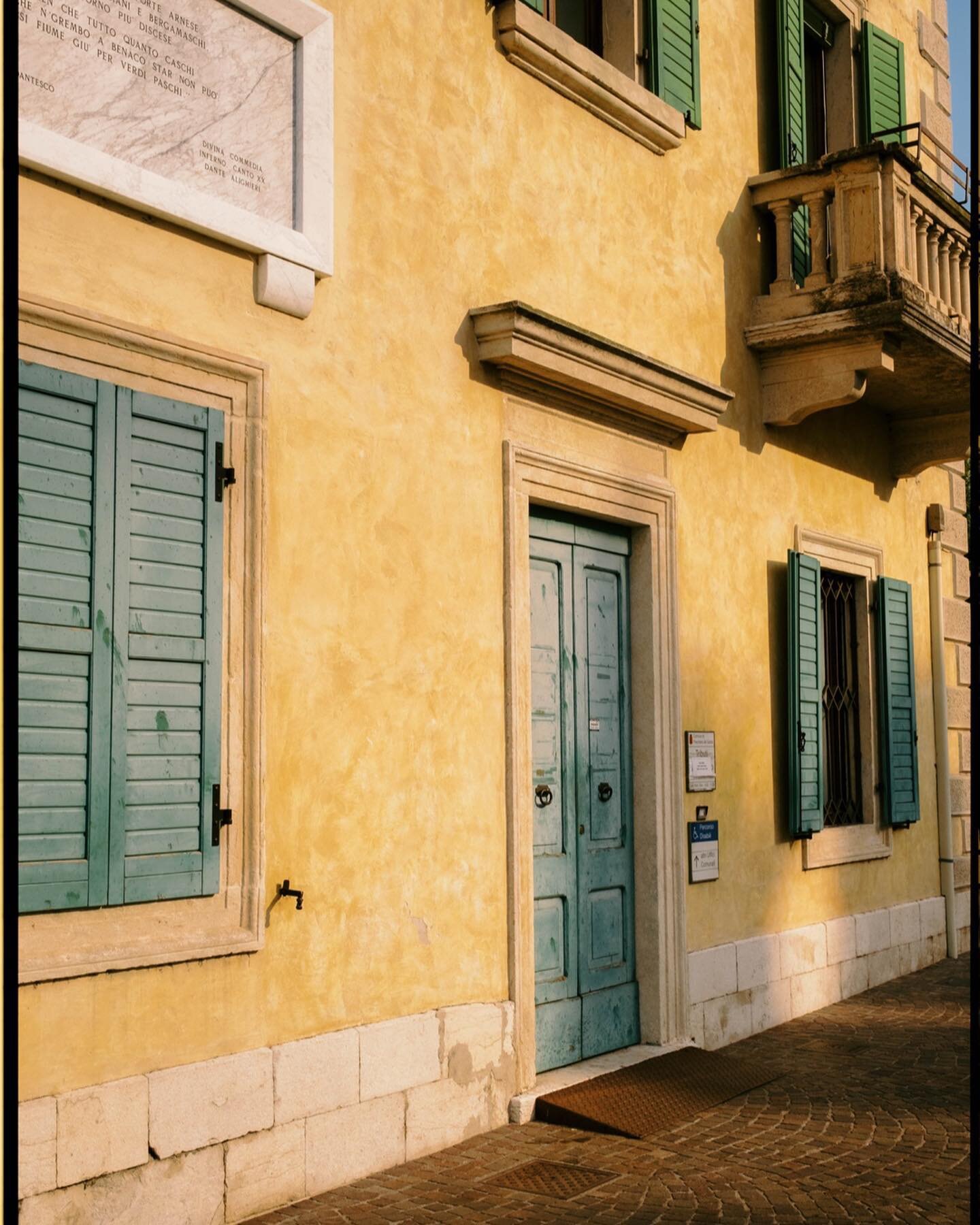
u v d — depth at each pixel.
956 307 9.36
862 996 9.37
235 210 4.89
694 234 8.21
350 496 5.45
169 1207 4.41
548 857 6.67
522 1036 6.15
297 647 5.14
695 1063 6.93
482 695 6.11
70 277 4.35
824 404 8.61
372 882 5.41
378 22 5.81
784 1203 4.93
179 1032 4.52
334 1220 4.69
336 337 5.44
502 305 6.07
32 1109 4.01
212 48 4.90
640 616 7.53
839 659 10.13
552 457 6.65
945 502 11.92
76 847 4.21
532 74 6.79
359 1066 5.21
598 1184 5.13
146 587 4.50
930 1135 5.83
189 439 4.69
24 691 4.10
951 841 11.26
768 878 8.47
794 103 9.24
